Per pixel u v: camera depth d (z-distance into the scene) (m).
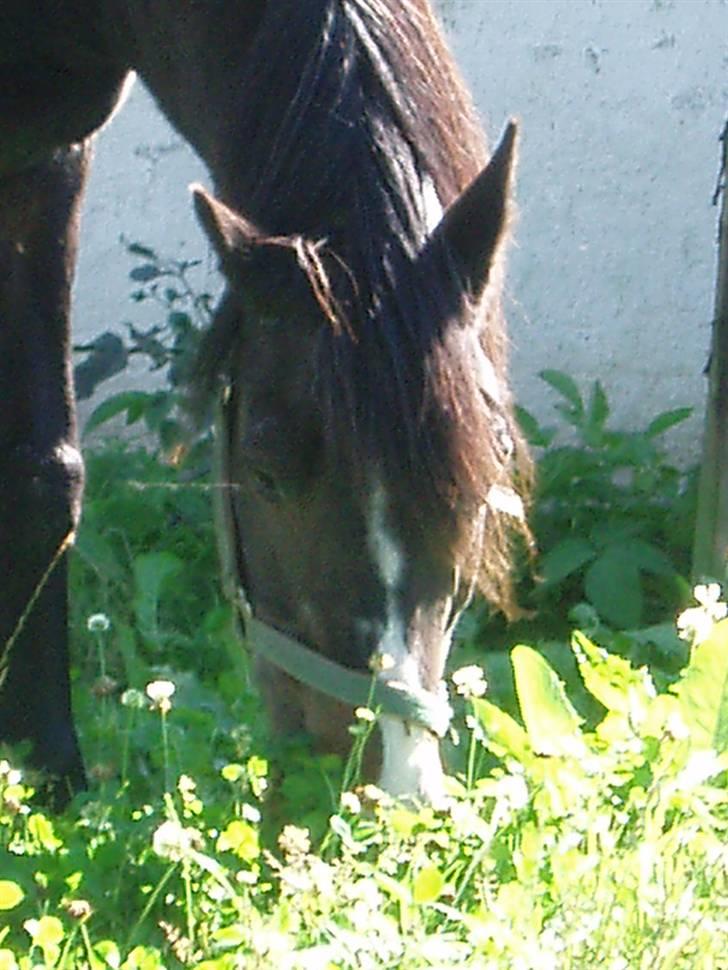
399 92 4.54
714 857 4.51
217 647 7.04
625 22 9.57
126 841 5.02
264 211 4.49
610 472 8.66
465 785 5.48
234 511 4.70
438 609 4.38
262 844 4.93
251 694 5.93
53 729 6.16
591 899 4.37
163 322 9.72
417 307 4.25
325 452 4.28
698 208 9.67
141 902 4.87
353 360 4.21
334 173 4.43
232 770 5.02
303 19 4.63
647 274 9.73
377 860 4.79
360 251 4.31
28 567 6.14
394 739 4.41
